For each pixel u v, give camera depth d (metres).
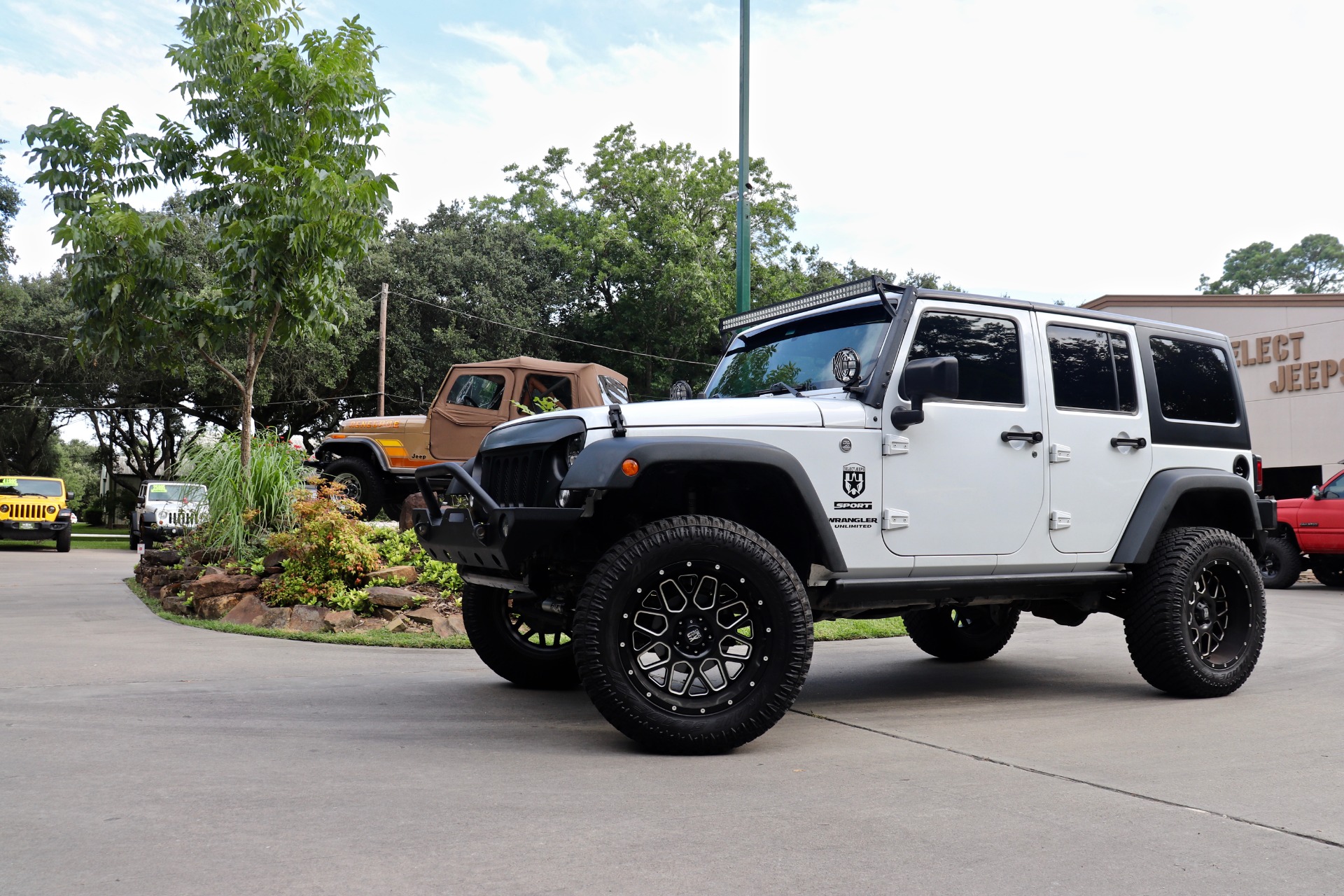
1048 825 2.95
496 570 4.40
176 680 5.35
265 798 3.12
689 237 33.75
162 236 9.12
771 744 4.04
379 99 9.52
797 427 4.20
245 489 8.70
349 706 4.71
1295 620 9.55
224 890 2.33
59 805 3.02
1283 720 4.60
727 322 5.60
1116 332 5.25
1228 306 19.95
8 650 6.36
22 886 2.34
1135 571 5.20
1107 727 4.41
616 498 4.20
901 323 4.54
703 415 4.08
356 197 8.99
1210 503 5.58
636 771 3.55
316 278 9.12
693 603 3.89
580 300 35.94
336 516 7.68
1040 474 4.81
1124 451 5.11
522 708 4.75
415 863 2.53
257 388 26.11
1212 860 2.65
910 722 4.53
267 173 8.89
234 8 9.23
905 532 4.42
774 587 3.87
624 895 2.34
